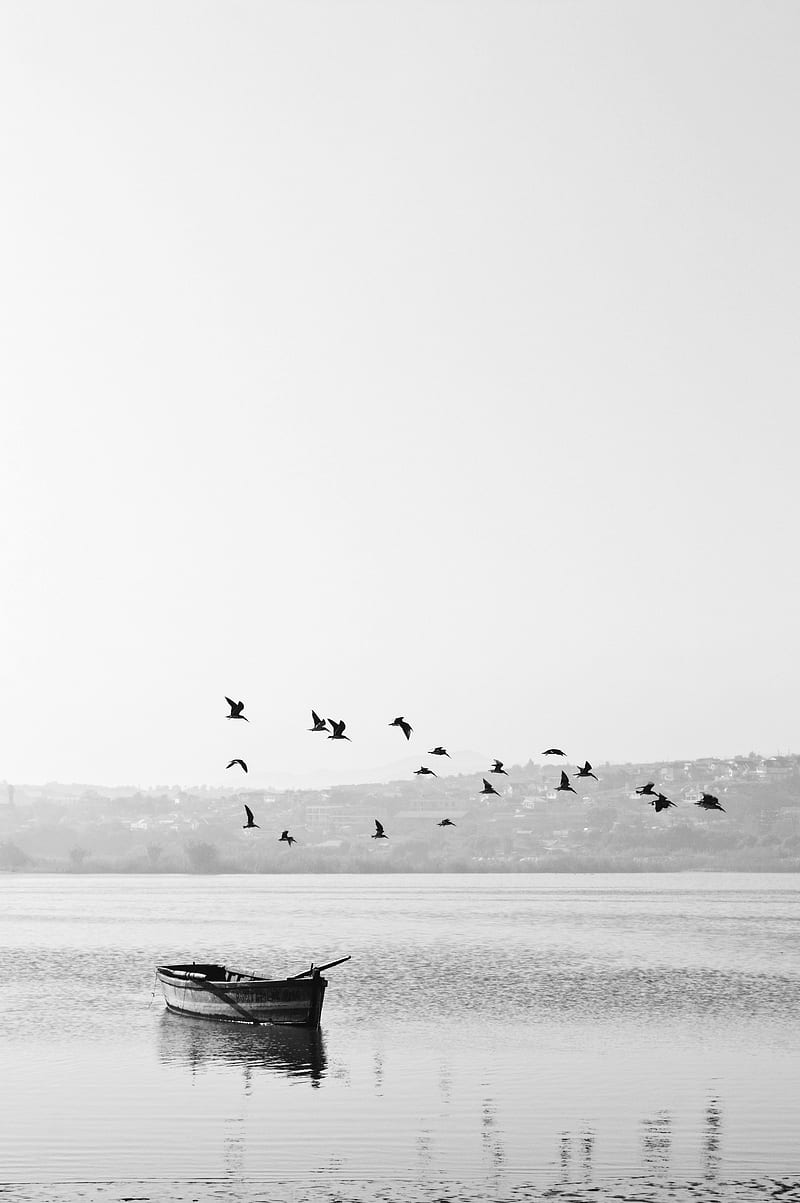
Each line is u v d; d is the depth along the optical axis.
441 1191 51.00
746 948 152.25
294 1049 82.38
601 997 108.25
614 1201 49.94
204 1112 63.81
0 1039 86.25
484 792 75.56
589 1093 68.56
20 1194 50.53
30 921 197.12
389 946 155.12
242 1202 49.53
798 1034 88.56
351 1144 57.94
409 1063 77.06
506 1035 88.12
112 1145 57.66
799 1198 50.25
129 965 134.25
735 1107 65.06
